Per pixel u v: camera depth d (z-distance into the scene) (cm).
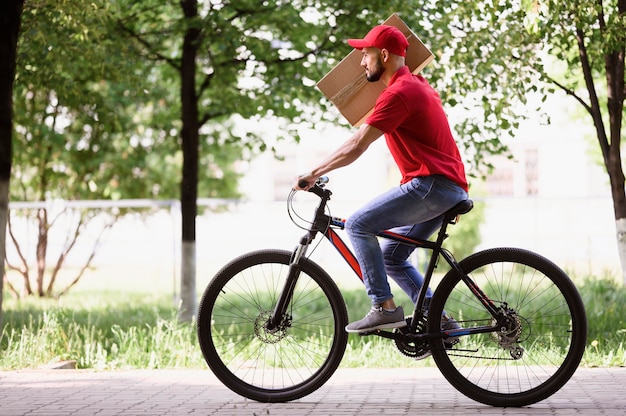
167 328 979
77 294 1756
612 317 1009
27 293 1641
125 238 1747
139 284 2011
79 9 985
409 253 612
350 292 1555
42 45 1084
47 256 1675
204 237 2039
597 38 1012
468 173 1191
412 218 583
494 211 2105
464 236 2050
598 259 1570
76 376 765
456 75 1060
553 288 649
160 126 1917
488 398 588
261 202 1459
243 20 1220
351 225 589
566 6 936
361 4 1104
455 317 675
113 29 1177
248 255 613
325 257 1852
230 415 564
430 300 605
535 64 1027
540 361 610
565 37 980
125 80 1191
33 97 1598
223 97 1243
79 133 1800
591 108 1036
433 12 1083
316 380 612
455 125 1172
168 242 1752
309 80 1185
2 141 752
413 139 582
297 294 645
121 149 1953
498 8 998
